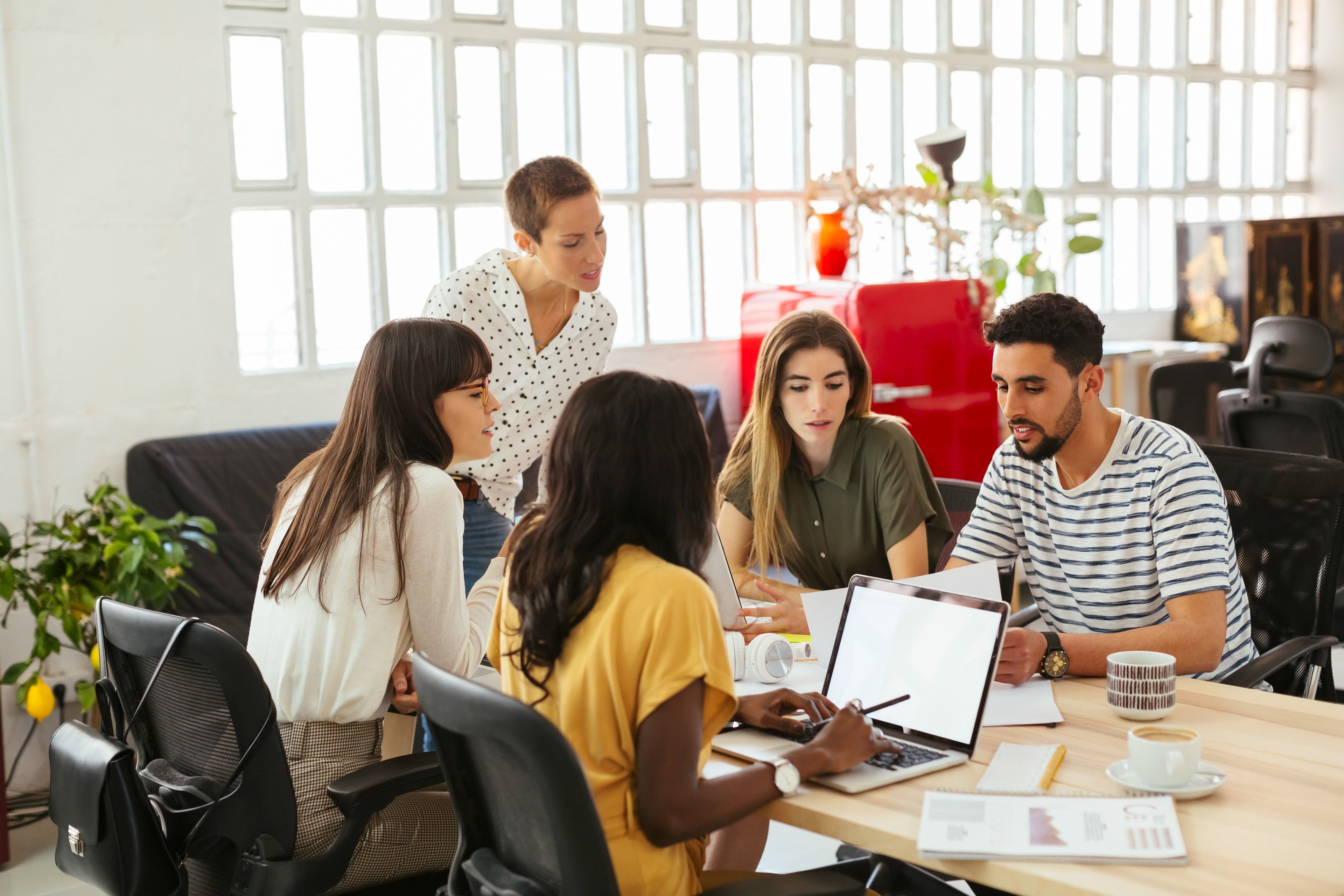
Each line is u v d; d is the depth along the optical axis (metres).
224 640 1.68
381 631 1.94
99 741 1.76
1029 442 2.17
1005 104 5.93
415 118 4.38
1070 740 1.67
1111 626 2.23
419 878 1.91
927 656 1.76
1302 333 4.45
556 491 1.46
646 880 1.41
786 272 5.37
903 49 5.52
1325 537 2.37
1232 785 1.49
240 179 4.02
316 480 2.01
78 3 3.61
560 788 1.25
